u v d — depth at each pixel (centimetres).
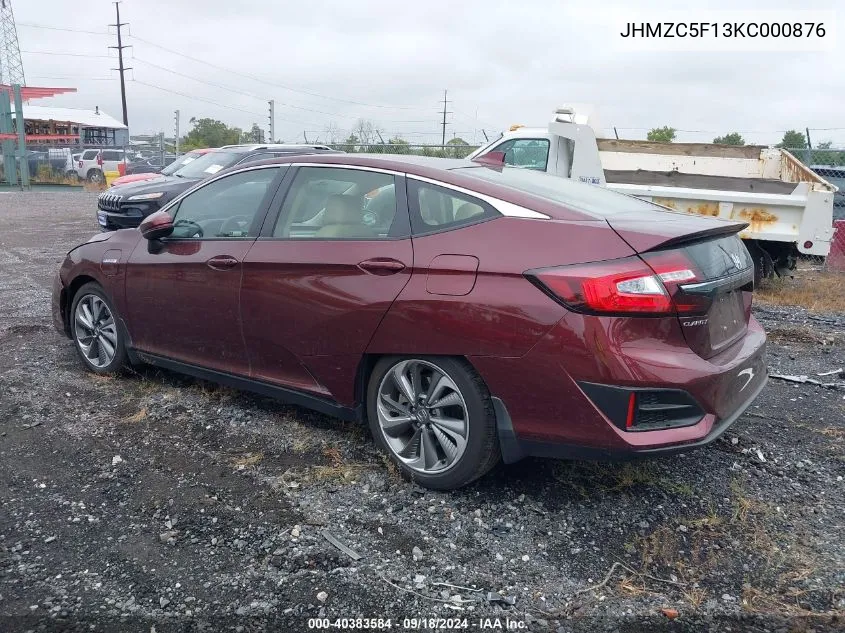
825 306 815
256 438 427
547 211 342
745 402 359
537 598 287
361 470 387
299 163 427
